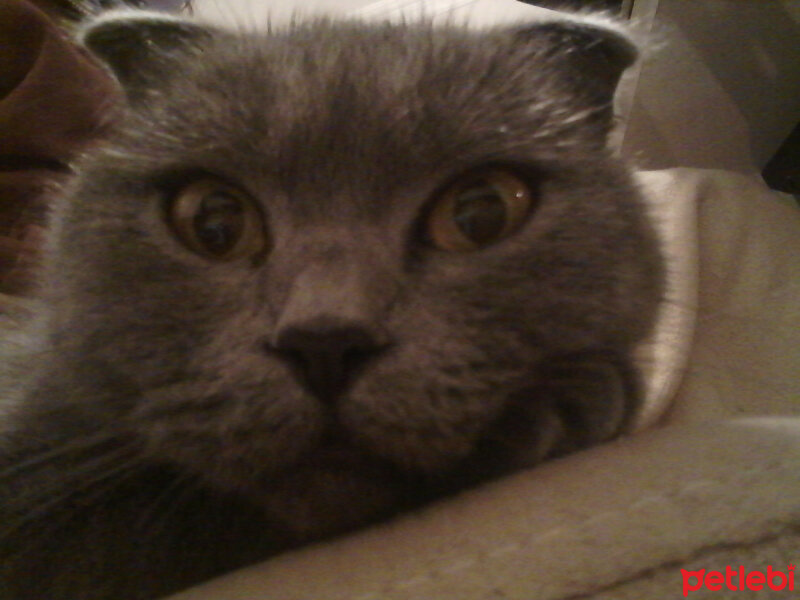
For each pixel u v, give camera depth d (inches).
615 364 6.0
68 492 5.7
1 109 11.1
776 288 11.2
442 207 5.6
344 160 5.5
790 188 15.8
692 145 15.6
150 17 7.1
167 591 5.5
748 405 9.7
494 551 4.2
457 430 5.1
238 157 5.6
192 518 5.6
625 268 6.1
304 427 5.0
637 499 4.3
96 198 6.2
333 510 5.1
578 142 6.3
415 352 5.0
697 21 13.9
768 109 15.7
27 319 7.9
